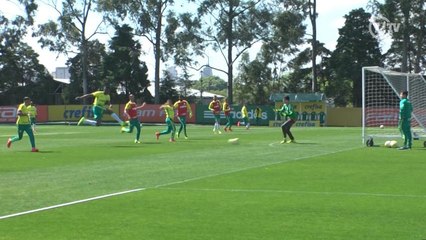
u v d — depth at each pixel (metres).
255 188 15.52
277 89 99.62
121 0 87.50
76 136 41.91
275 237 10.04
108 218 11.70
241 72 102.06
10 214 12.16
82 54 93.12
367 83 47.50
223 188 15.55
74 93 99.88
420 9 85.00
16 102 102.12
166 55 89.81
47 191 15.22
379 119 47.91
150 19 89.00
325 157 24.39
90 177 18.03
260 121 71.88
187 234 10.30
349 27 93.44
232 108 73.12
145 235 10.25
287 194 14.50
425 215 11.82
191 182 16.73
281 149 28.94
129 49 95.19
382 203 13.19
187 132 48.91
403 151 27.53
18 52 104.38
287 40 87.31
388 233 10.27
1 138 39.44
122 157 24.77
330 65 94.56
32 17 94.75
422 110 35.41
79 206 13.02
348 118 72.81
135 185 16.23
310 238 9.95
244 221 11.33
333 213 12.06
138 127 34.25
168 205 13.08
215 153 26.59
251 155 25.50
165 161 22.95
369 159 23.50
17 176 18.38
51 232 10.52
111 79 95.69
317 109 70.81
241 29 88.69
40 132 48.56
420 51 88.88
